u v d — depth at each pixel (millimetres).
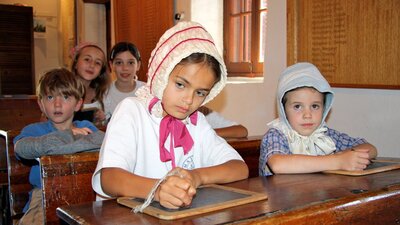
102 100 3240
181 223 779
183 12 4012
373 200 1017
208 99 1305
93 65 3152
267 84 3121
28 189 2262
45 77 2221
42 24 8109
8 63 7637
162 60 1146
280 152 1586
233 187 1095
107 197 1140
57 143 1728
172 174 995
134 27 4922
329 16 2604
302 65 1802
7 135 2250
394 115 2326
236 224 778
